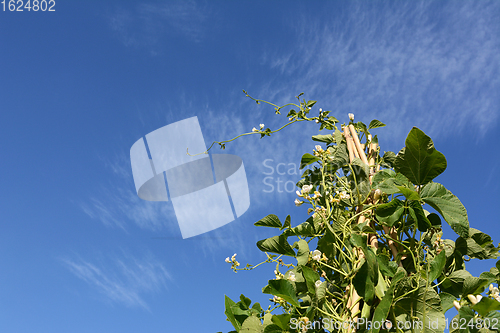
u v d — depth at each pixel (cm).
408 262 139
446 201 129
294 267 151
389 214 136
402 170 133
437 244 137
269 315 144
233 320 150
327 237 138
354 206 146
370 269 126
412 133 128
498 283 135
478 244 142
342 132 163
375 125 162
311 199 146
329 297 141
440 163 129
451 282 139
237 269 162
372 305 130
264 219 150
